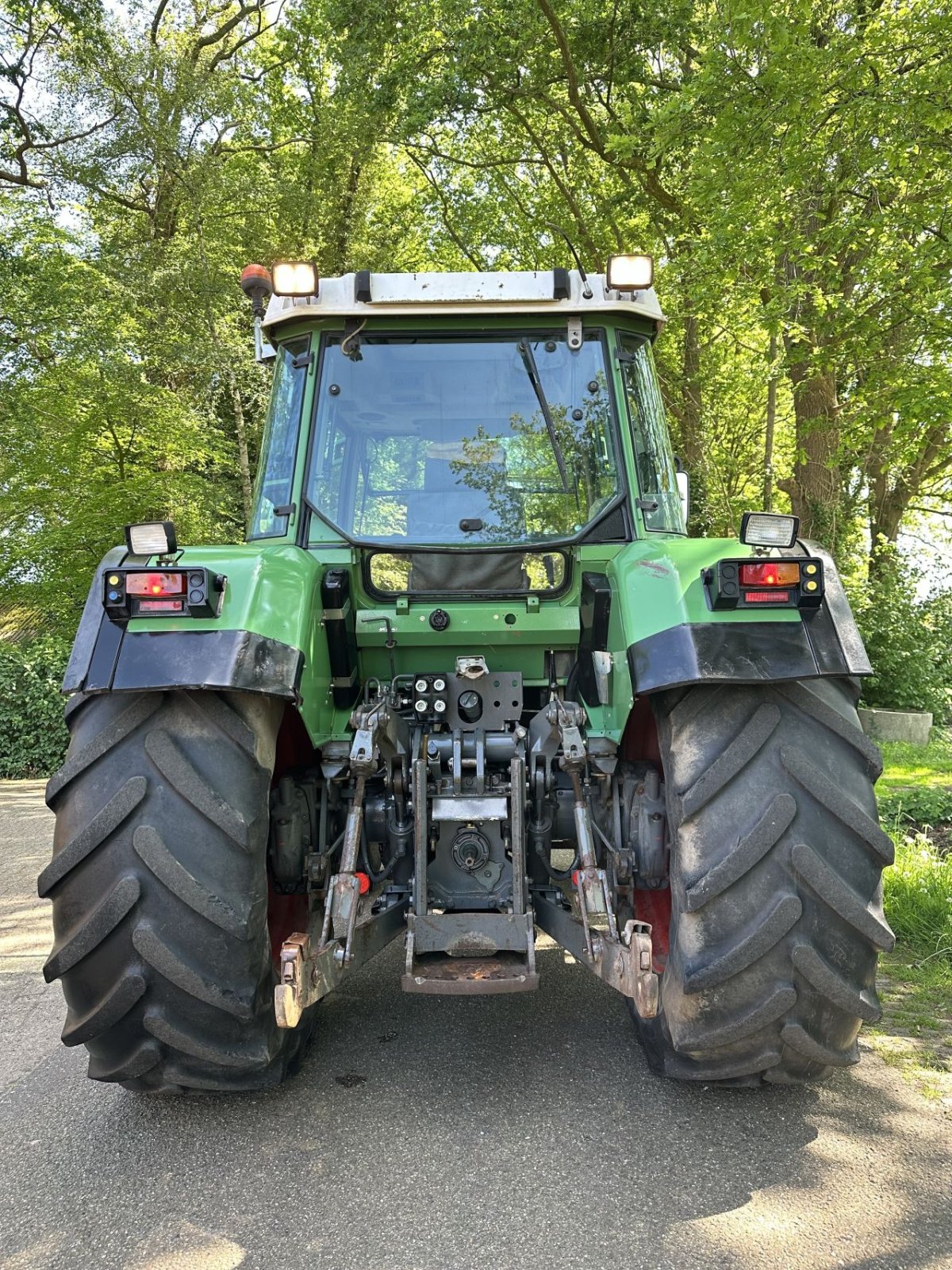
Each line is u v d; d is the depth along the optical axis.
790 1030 2.54
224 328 16.50
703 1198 2.42
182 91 15.36
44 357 14.76
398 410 3.50
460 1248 2.25
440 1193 2.47
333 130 19.89
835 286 9.47
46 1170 2.65
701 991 2.52
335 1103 2.97
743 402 19.05
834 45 7.75
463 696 3.40
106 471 15.05
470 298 3.44
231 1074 2.77
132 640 2.56
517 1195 2.45
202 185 15.80
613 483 3.47
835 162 8.70
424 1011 3.72
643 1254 2.21
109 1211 2.44
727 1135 2.72
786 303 9.53
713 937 2.50
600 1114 2.87
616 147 10.62
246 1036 2.64
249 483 16.53
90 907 2.54
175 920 2.52
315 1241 2.29
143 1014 2.59
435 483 3.47
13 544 13.86
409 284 3.44
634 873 3.24
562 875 3.35
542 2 13.65
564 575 3.42
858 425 9.70
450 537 3.44
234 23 21.34
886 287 8.91
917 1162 2.57
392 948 4.54
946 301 8.39
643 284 3.39
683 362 17.08
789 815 2.51
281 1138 2.77
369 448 3.49
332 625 3.19
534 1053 3.32
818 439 13.66
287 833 3.28
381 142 19.31
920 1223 2.30
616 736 3.11
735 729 2.60
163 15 21.06
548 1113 2.88
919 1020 3.48
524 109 17.14
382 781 3.52
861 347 9.48
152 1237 2.33
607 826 3.38
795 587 2.58
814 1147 2.65
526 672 3.48
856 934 2.53
